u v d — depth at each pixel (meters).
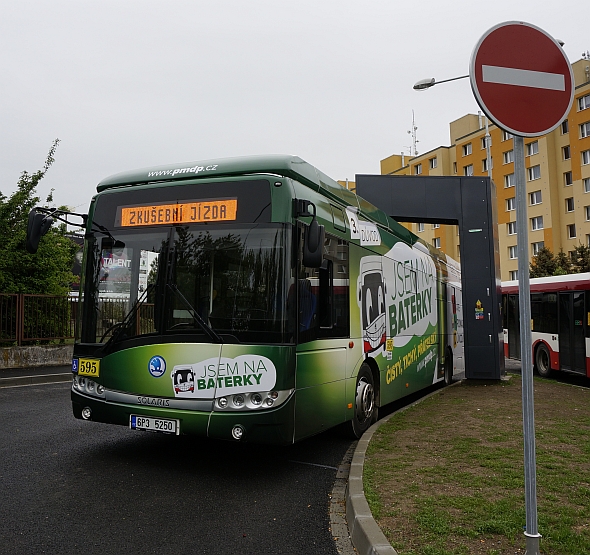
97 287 6.36
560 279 16.47
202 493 5.38
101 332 6.24
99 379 6.15
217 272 5.84
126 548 4.07
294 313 5.71
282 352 5.54
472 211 13.51
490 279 13.36
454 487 5.08
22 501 4.98
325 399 6.54
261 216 5.84
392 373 9.30
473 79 3.47
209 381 5.64
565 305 16.00
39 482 5.54
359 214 8.23
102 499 5.10
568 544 3.79
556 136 46.56
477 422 8.21
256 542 4.25
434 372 12.31
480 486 5.11
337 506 5.14
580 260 37.56
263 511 4.94
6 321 15.05
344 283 7.34
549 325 16.89
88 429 8.00
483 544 3.83
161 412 5.78
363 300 8.03
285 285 5.66
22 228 16.81
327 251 6.80
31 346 15.26
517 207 3.52
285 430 5.54
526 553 3.45
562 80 3.66
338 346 6.97
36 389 11.95
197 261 5.93
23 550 3.98
